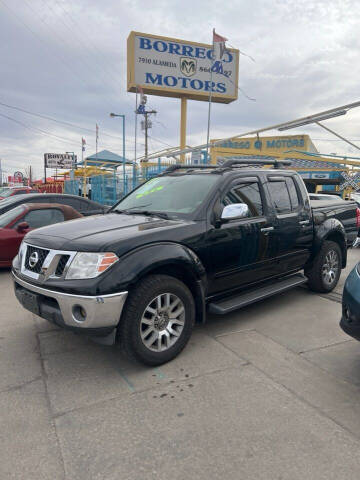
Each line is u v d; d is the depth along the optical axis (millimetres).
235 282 4078
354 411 2643
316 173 22609
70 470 2107
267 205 4363
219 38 13883
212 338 3879
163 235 3330
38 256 3301
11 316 4574
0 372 3225
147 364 3217
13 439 2367
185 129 22234
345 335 3971
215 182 3986
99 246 3016
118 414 2617
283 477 2037
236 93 22438
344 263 5719
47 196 8305
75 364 3365
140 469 2109
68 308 2943
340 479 2025
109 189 17406
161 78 20797
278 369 3234
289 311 4703
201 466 2125
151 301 3141
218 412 2629
